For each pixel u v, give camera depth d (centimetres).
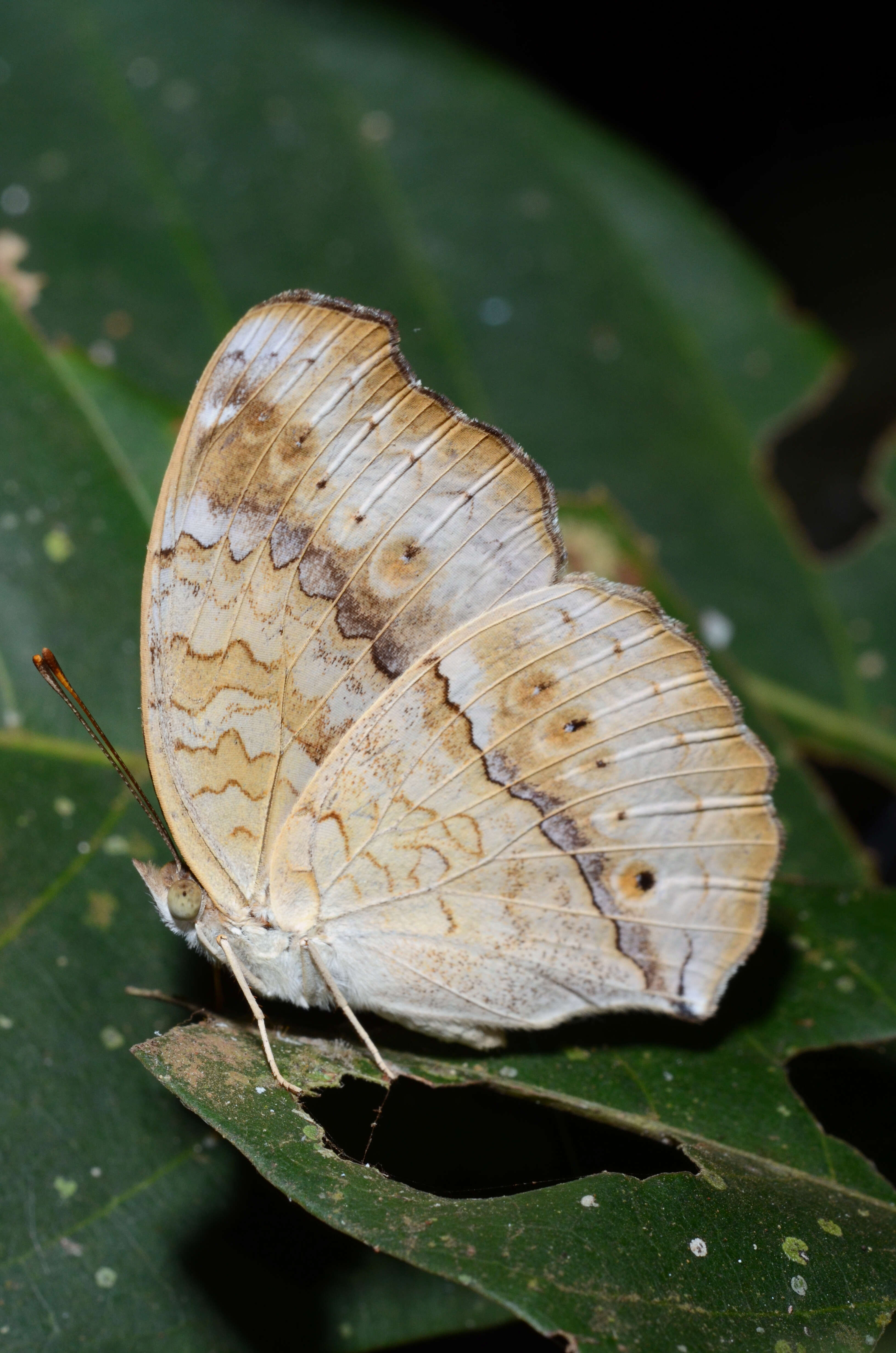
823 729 28
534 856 24
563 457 29
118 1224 24
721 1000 25
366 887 24
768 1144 24
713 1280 23
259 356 23
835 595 29
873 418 32
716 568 29
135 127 30
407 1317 24
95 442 26
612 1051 25
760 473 30
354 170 31
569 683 24
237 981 24
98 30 30
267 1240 24
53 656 24
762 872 24
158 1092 24
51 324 28
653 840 24
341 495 24
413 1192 23
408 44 32
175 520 23
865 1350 23
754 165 37
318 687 24
